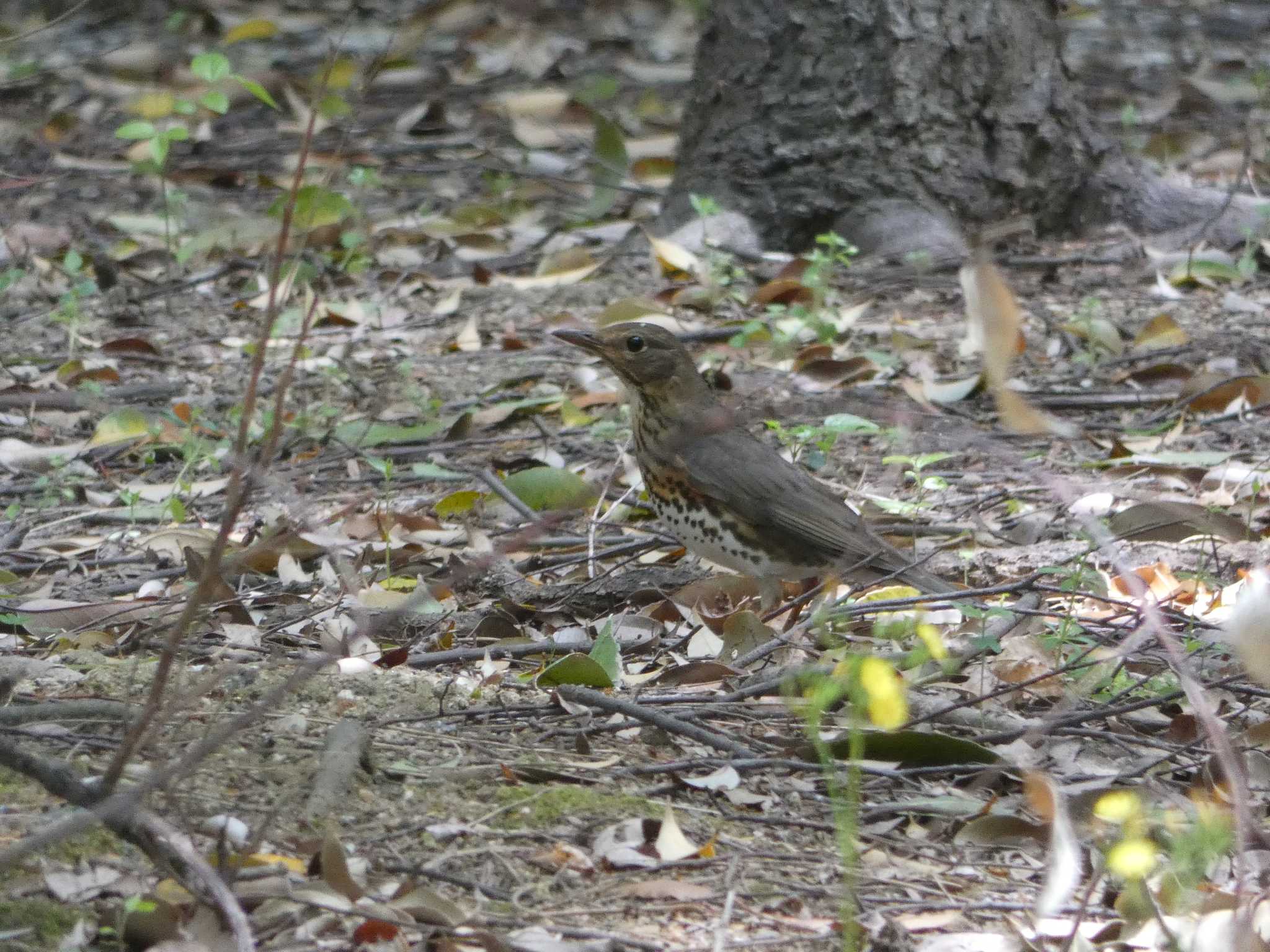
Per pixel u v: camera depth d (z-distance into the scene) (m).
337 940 6.19
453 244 19.56
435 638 9.92
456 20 29.86
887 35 18.47
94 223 20.86
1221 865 6.96
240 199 21.78
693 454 10.69
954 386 14.50
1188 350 15.62
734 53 19.08
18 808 6.89
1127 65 28.66
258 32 22.53
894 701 5.55
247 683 8.58
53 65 27.78
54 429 14.56
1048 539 11.55
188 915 6.13
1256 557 10.80
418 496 12.78
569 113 25.02
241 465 6.47
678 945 6.31
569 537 11.78
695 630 9.99
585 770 7.82
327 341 16.55
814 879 6.92
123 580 10.96
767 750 8.12
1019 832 7.34
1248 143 19.12
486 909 6.51
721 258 17.44
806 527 10.50
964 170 18.64
